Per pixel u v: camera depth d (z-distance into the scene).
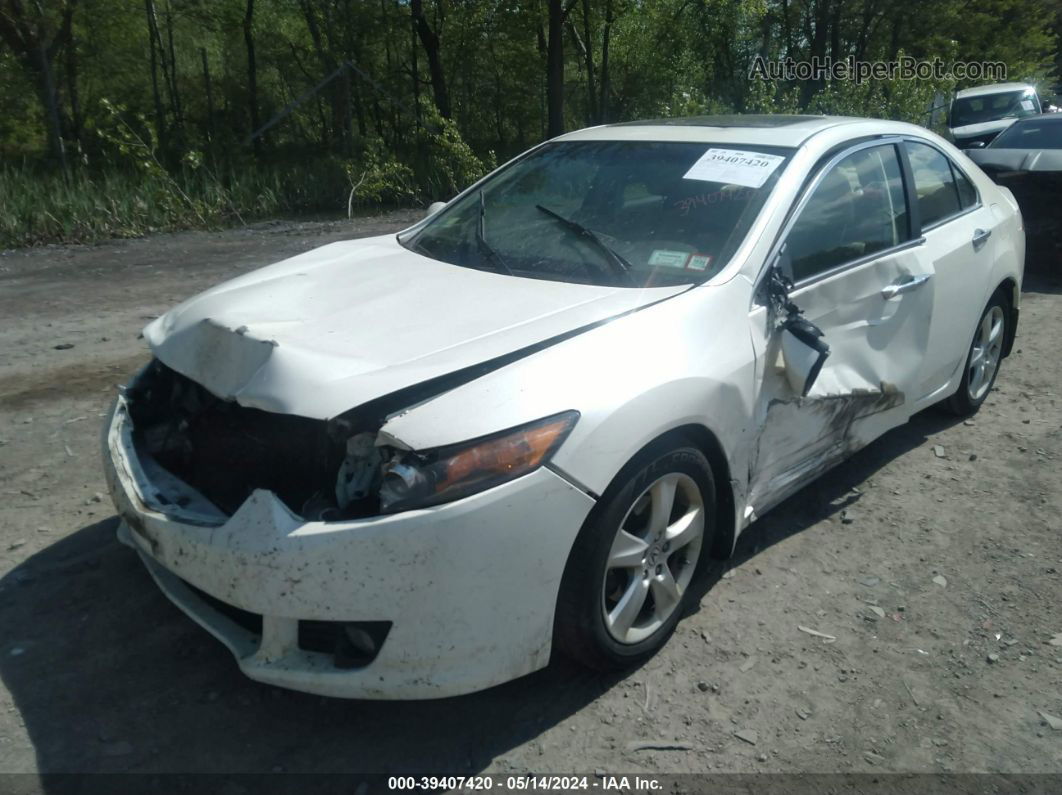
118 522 3.96
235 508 2.88
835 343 3.72
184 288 8.65
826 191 3.79
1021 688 3.02
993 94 20.06
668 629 3.15
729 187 3.66
